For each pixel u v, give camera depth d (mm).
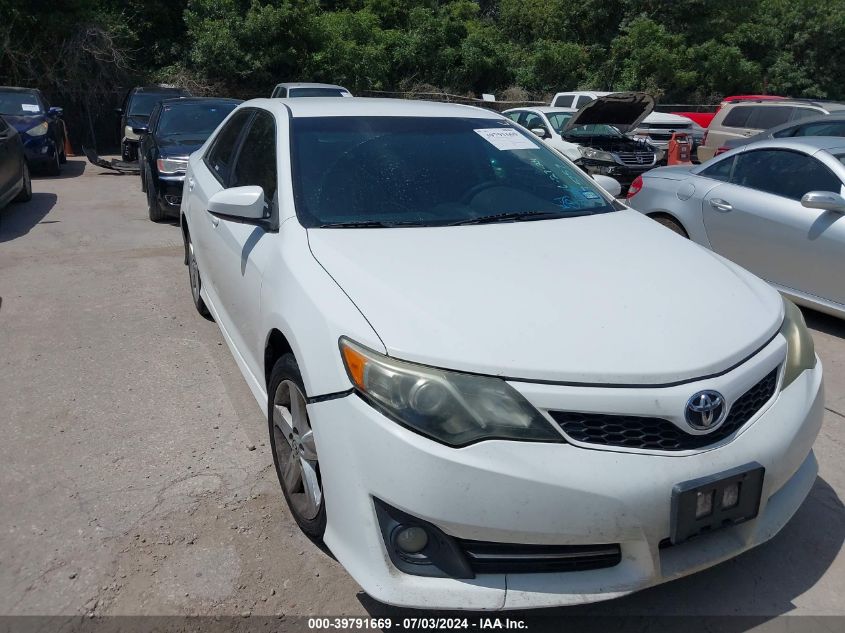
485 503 2154
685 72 29391
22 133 12516
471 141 3859
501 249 2961
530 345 2312
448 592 2236
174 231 8508
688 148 15492
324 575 2744
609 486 2154
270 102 4207
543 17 31906
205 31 21734
